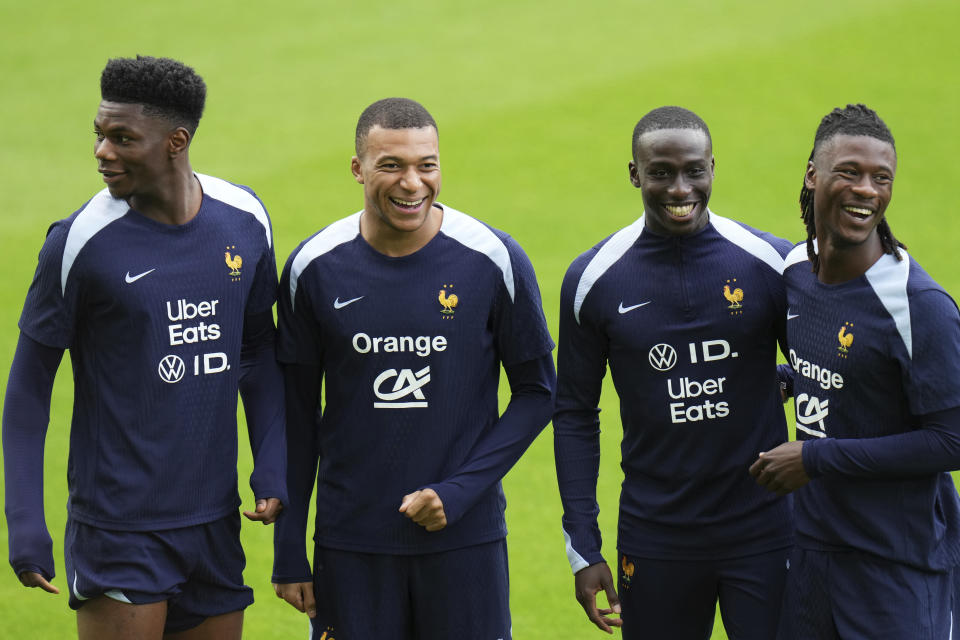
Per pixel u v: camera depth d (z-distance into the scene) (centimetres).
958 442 1026
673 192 1121
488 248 1158
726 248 1179
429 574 1162
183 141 1105
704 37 5700
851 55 5275
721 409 1173
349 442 1165
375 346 1147
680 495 1181
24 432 1114
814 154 1091
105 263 1098
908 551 1074
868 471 1049
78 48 5994
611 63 5438
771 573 1180
